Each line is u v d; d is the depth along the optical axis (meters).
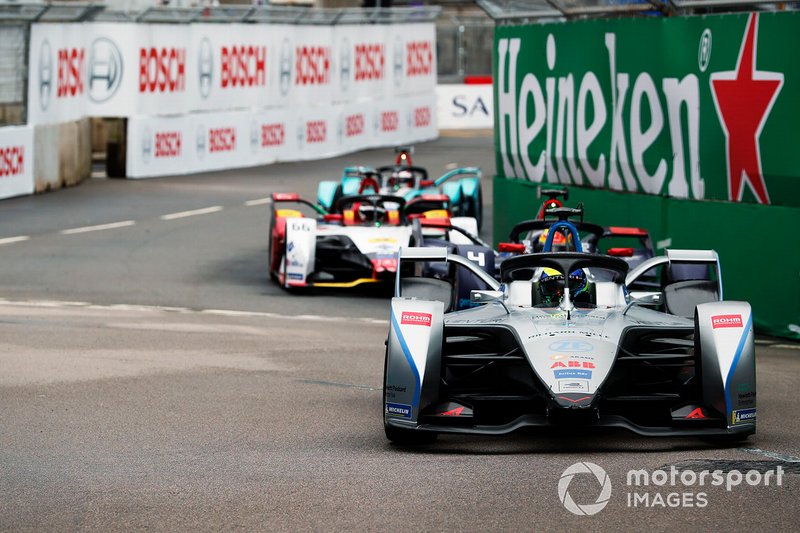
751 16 44.41
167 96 114.50
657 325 26.88
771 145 43.56
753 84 44.38
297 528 19.88
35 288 56.09
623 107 54.00
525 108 64.00
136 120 111.25
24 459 25.08
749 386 25.12
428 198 60.88
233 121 123.44
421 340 25.56
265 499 21.66
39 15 94.94
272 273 60.44
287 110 131.38
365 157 138.12
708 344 25.30
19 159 94.88
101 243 73.00
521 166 64.88
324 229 57.88
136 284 58.03
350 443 26.52
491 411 28.95
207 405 30.92
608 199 55.69
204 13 117.00
